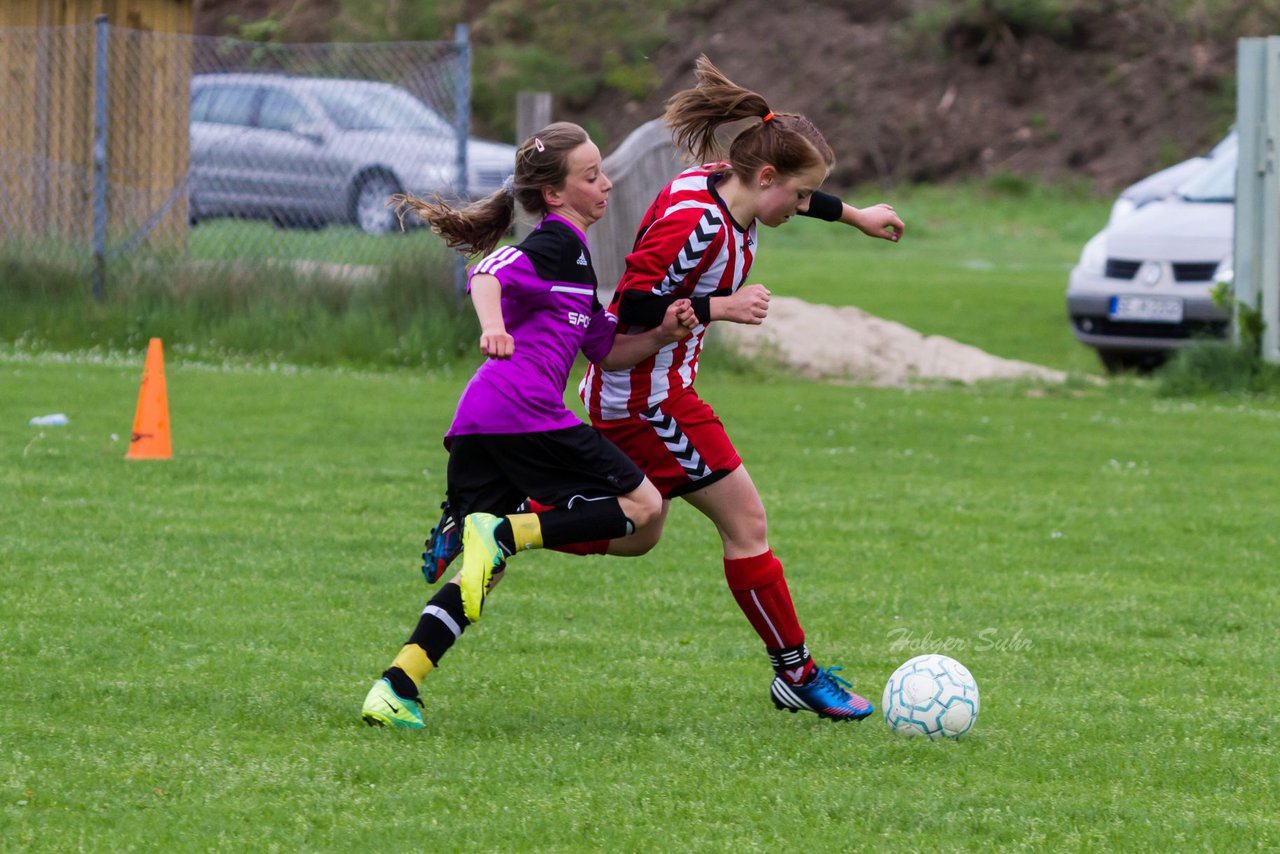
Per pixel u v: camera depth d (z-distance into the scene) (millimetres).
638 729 16562
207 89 60688
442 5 160875
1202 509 30609
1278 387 48500
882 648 20422
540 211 16828
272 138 58344
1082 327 55375
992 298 78312
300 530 26422
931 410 44469
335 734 15961
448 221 17438
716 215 16766
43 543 24578
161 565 23562
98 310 51562
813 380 51719
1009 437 39781
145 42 55031
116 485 29469
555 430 16391
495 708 17250
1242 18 148750
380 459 33594
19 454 32156
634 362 16906
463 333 51250
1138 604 23000
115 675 17938
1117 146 144125
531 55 157250
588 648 20031
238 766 14781
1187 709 17719
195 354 49656
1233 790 14844
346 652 19344
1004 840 13266
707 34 161125
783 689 17391
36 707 16609
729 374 51375
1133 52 149875
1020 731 16766
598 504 16406
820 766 15359
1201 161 62594
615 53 159500
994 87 151000
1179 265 53250
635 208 50844
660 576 24234
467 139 51094
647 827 13359
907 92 152125
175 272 52906
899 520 28922
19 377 43625
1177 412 45250
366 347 50000
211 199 58156
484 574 15898
